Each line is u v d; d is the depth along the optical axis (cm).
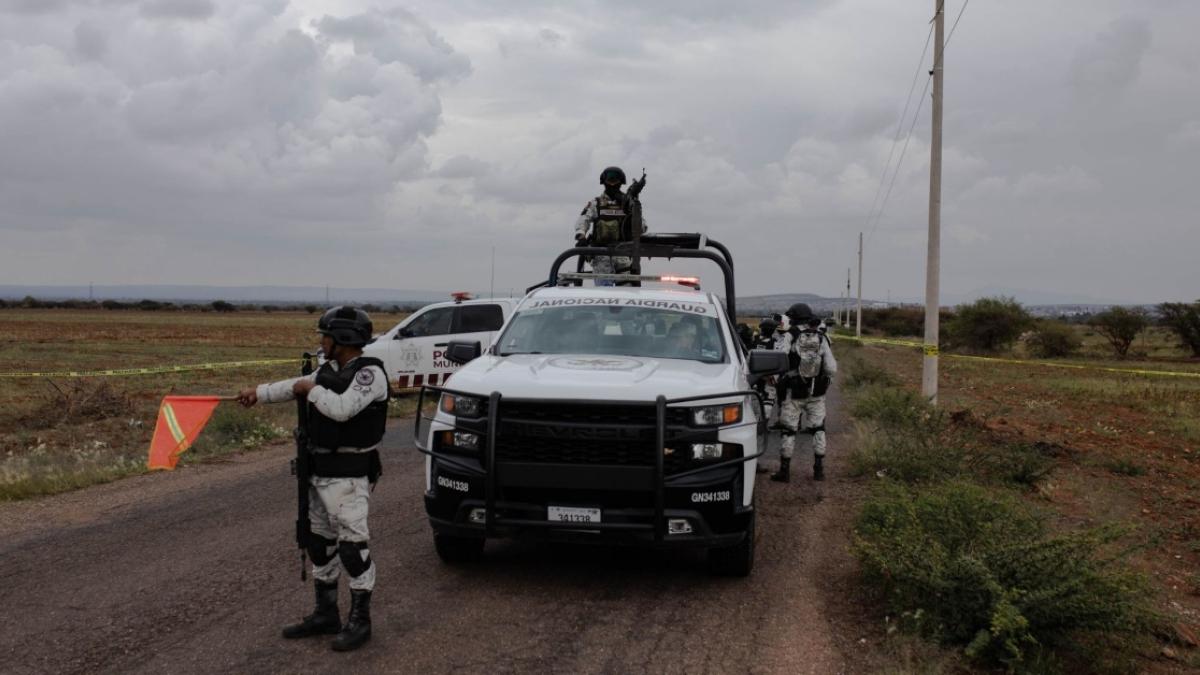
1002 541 554
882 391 1606
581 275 840
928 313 1540
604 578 616
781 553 689
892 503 662
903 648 469
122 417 1608
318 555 489
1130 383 2778
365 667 451
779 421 998
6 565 640
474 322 1822
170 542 706
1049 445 1261
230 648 476
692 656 474
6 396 1997
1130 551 555
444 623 518
